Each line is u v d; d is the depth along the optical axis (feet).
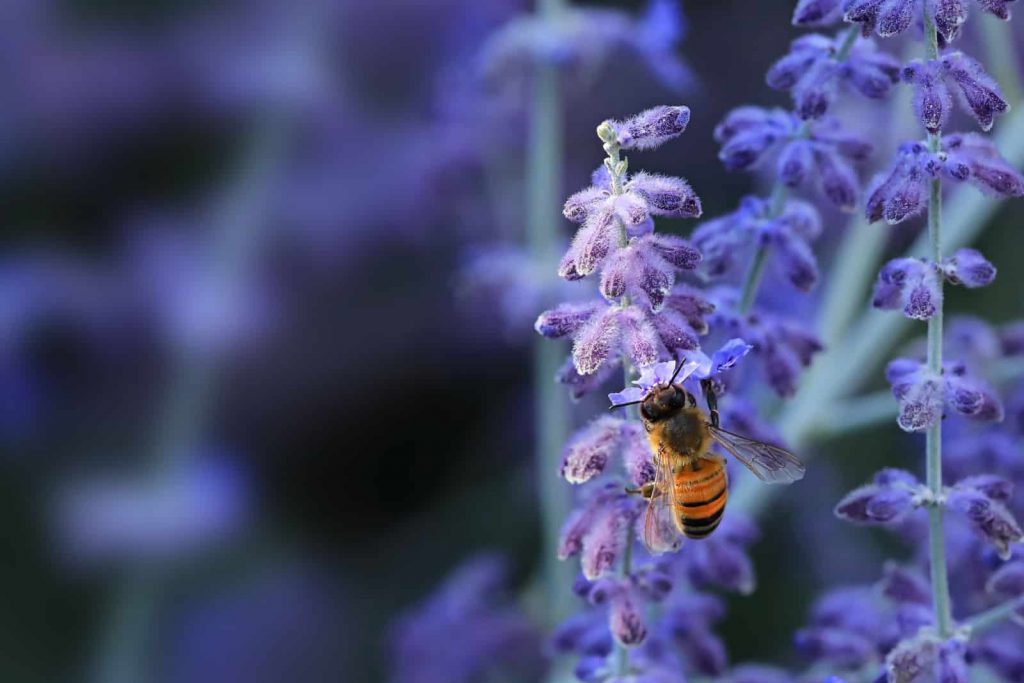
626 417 1.16
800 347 1.23
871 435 1.52
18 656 1.51
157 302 1.53
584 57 1.43
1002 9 1.15
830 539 1.52
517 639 1.44
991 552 1.24
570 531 1.17
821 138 1.21
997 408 1.18
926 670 1.19
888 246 1.44
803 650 1.25
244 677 1.54
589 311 1.15
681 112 1.13
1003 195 1.17
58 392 1.54
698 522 1.23
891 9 1.15
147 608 1.53
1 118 1.55
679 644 1.24
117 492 1.52
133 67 1.55
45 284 1.53
